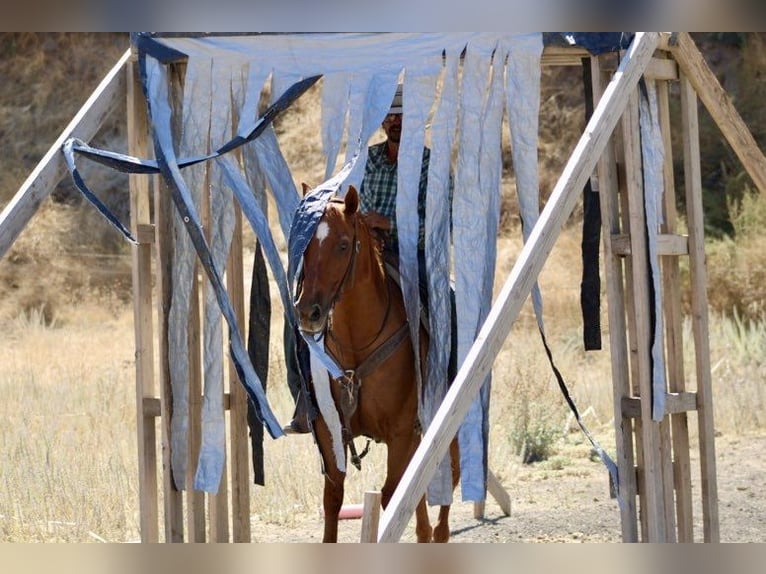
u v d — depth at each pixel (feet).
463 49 35.50
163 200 36.58
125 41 127.34
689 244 35.47
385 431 34.65
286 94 35.24
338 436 33.50
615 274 34.24
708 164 112.68
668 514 34.71
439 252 35.45
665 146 36.06
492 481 45.75
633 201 33.65
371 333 33.58
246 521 37.22
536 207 34.94
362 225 33.04
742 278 91.76
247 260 93.81
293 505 47.14
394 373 34.01
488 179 35.35
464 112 35.32
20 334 88.79
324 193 33.12
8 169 117.60
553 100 120.78
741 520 44.52
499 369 69.72
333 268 31.35
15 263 102.27
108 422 58.95
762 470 53.11
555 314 86.74
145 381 36.86
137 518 44.09
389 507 24.66
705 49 122.42
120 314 95.66
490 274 35.35
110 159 34.73
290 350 36.45
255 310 37.42
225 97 36.35
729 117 35.60
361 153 34.55
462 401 26.37
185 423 36.60
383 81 35.47
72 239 105.91
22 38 126.31
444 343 35.22
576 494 49.55
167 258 36.68
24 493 45.14
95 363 78.13
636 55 32.60
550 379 64.59
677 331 35.73
